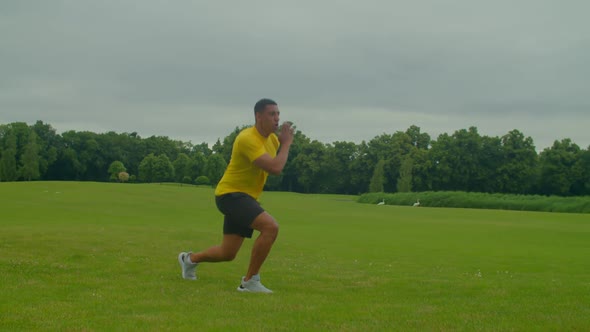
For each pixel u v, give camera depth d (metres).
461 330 4.93
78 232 14.48
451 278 9.31
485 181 89.75
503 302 6.66
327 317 5.46
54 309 5.53
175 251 11.87
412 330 4.90
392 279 8.85
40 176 102.06
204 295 6.68
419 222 31.16
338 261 12.16
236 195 7.18
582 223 31.41
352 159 105.31
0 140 92.38
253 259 7.07
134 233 16.02
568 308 6.21
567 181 84.50
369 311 5.83
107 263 9.20
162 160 102.69
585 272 11.12
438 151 90.81
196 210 36.16
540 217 37.94
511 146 87.94
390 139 104.06
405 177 84.50
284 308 5.93
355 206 50.97
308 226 26.91
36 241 11.28
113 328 4.76
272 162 6.95
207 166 94.88
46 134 104.69
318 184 107.62
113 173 102.25
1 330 4.63
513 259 13.69
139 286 7.16
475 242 19.25
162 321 5.09
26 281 7.22
